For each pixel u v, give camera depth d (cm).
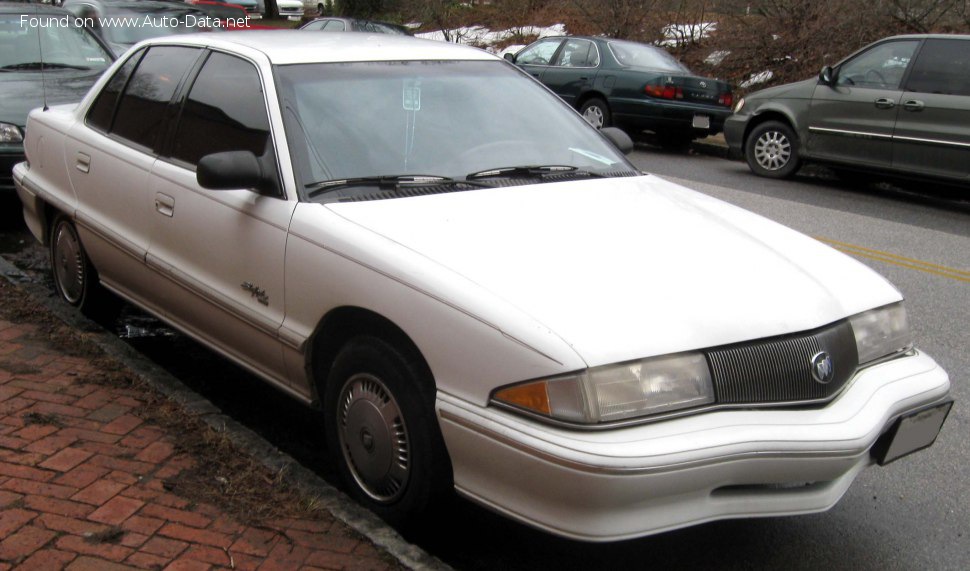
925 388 348
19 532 315
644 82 1431
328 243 359
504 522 377
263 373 414
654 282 328
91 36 966
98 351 473
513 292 313
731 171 1318
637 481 283
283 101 405
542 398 292
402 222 360
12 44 905
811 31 1712
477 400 308
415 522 343
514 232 357
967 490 427
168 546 313
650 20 2005
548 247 346
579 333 296
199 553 311
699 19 1936
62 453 369
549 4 2558
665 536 377
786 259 366
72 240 548
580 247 349
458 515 379
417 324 324
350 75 431
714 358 306
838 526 392
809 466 307
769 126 1252
